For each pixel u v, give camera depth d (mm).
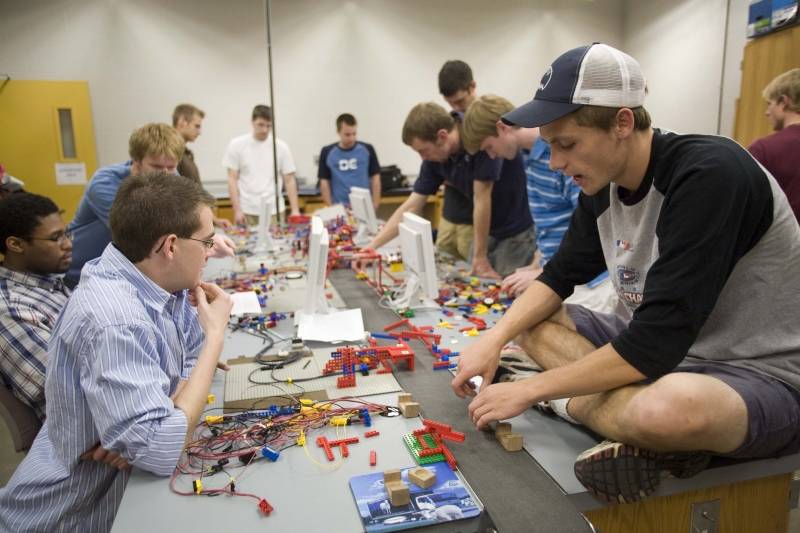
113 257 1213
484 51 6473
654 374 1036
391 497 934
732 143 1096
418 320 2018
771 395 1044
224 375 1510
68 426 1111
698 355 1178
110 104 5719
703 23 5590
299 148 6297
